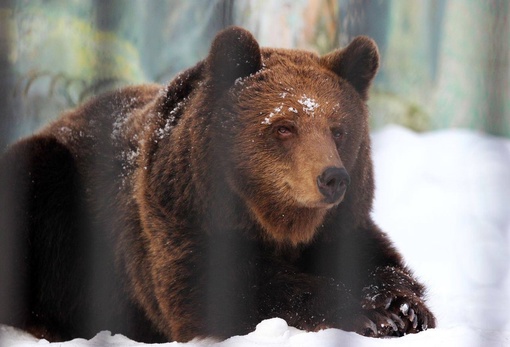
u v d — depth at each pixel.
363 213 9.98
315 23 20.41
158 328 10.38
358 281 9.68
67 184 11.13
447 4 28.33
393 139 25.48
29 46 20.36
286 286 9.25
